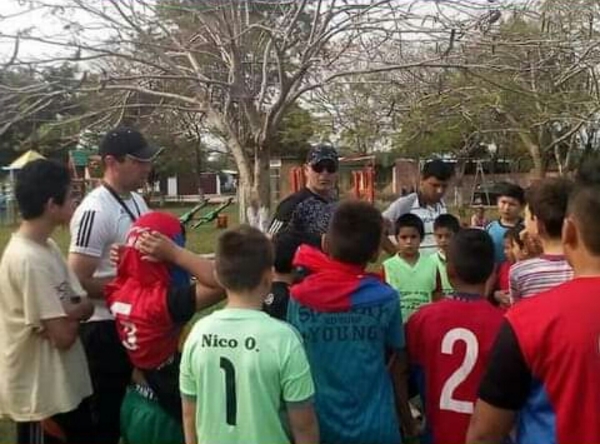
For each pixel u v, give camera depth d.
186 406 3.01
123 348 3.82
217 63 9.87
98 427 3.84
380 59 9.54
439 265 5.32
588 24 11.27
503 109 10.05
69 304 3.48
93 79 8.83
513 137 21.14
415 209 6.16
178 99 9.55
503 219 5.70
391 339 3.31
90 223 3.86
